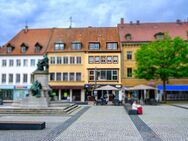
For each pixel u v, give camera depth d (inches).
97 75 2415.1
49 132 594.6
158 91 2367.1
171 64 1914.4
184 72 1926.7
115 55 2411.4
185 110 1264.8
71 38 2559.1
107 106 1581.0
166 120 844.0
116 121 816.9
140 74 1983.3
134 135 561.9
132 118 903.7
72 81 2423.7
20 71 2487.7
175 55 1945.1
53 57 2465.6
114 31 2586.1
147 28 2551.7
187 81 2358.5
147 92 2375.7
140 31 2517.2
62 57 2453.2
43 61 1250.6
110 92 2390.5
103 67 2409.0
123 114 1054.4
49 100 1266.0
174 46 1930.4
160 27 2561.5
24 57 2491.4
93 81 2412.6
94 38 2524.6
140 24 2603.3
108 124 744.3
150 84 2377.0
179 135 563.8
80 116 972.6
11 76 2502.5
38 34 2655.0
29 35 2652.6
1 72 2511.1
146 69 1959.9
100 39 2508.6
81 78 2422.5
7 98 2490.2
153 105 1713.8
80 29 2640.3
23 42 2561.5
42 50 2501.2
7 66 2508.6
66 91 2438.5
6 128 627.5
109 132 600.7
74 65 2436.0
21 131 606.2
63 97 2437.3
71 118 903.1
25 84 2471.7
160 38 2422.5
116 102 1694.1
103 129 647.1
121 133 586.9
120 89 2197.3
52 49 2481.5
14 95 2484.0
